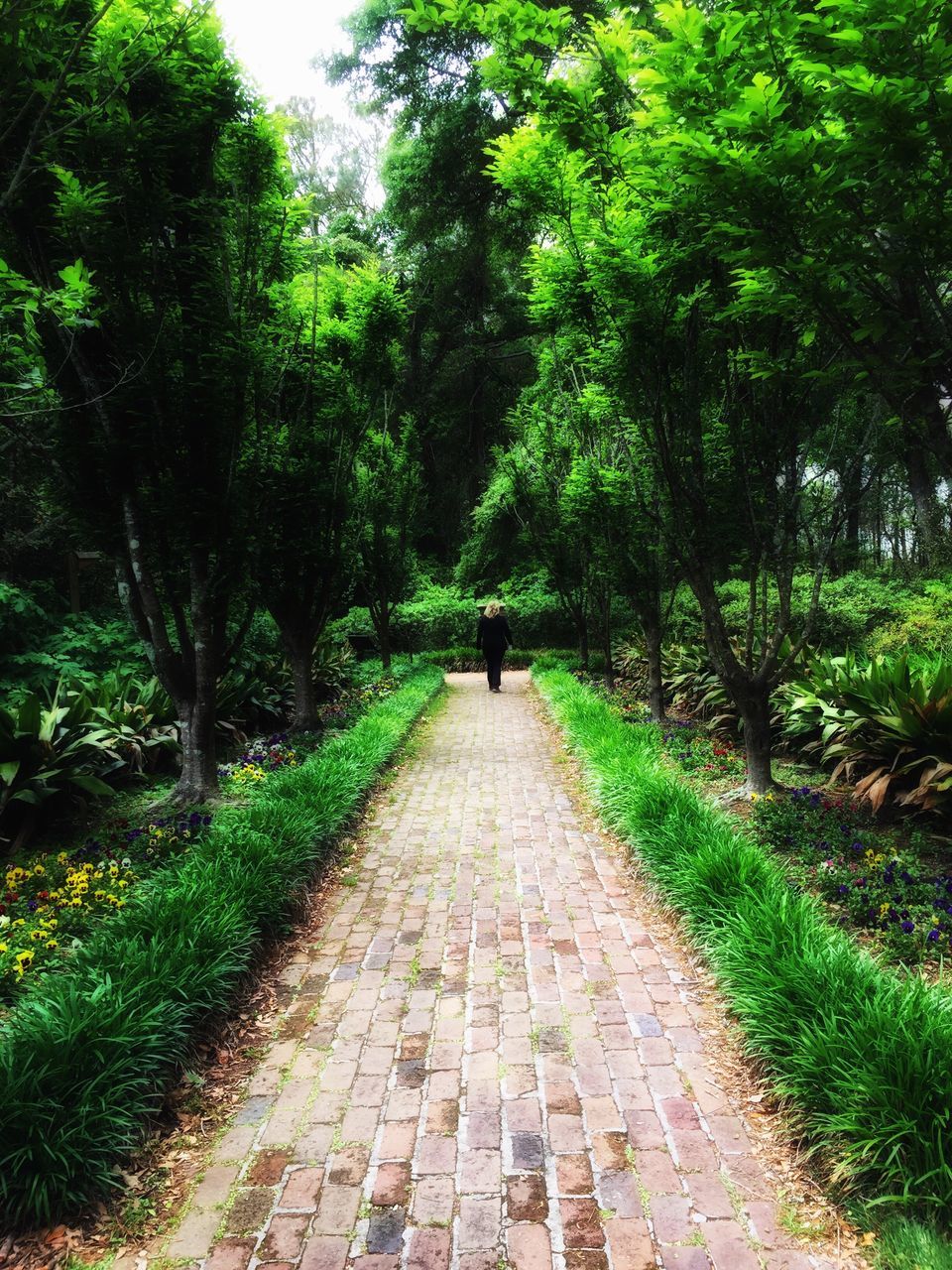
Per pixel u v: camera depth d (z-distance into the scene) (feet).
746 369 16.22
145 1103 7.77
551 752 26.91
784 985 8.43
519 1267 6.08
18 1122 6.69
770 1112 7.82
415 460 45.68
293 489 25.66
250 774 21.15
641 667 40.63
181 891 11.13
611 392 18.26
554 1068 8.70
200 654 18.65
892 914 10.90
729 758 21.90
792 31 8.54
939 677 16.97
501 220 64.95
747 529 17.88
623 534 26.76
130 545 17.65
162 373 16.63
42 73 13.11
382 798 20.90
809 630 17.04
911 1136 6.43
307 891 13.53
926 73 7.20
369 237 77.30
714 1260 6.09
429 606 64.13
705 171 8.59
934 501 37.19
